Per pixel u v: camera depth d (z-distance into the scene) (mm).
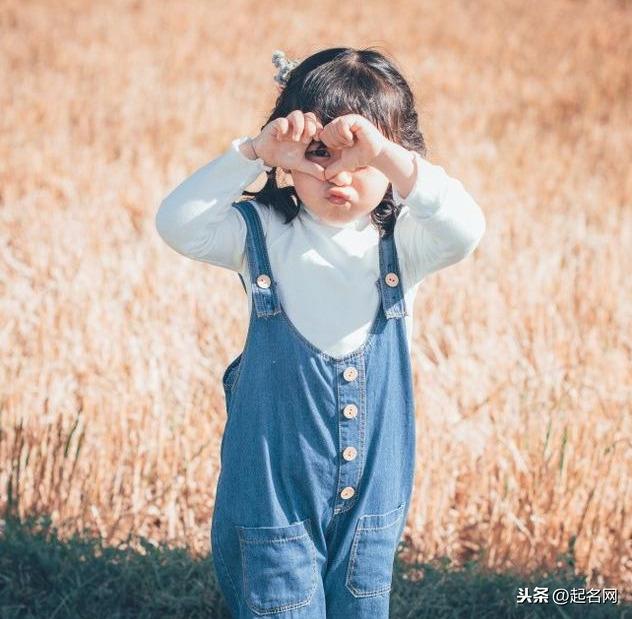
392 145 2410
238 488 2668
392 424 2684
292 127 2396
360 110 2545
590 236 6855
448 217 2477
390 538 2734
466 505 4156
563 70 11688
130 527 3920
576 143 9312
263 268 2619
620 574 3828
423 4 14461
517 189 7801
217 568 2793
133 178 7402
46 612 3375
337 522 2705
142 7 13281
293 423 2613
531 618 3428
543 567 3754
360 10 13914
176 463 4133
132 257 6047
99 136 8438
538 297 5805
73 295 5473
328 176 2445
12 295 5523
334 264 2613
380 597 2746
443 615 3443
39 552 3516
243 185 2525
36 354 4902
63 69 10430
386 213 2674
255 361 2637
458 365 4938
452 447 4301
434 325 5422
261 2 14078
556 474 4012
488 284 5883
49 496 3887
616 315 5695
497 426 4383
